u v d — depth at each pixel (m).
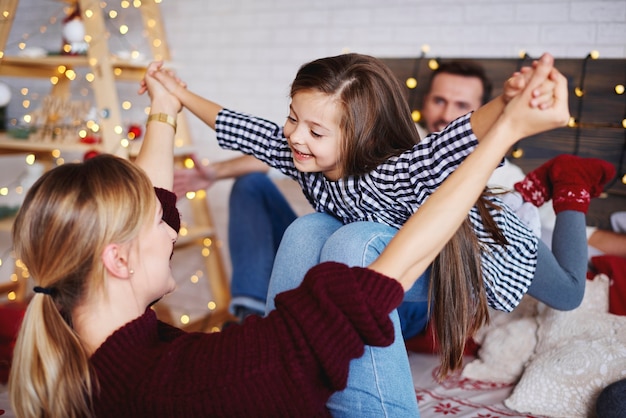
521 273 1.50
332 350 0.92
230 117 1.60
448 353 1.36
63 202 0.94
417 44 2.76
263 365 0.93
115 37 3.36
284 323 0.96
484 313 1.39
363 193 1.36
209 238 3.19
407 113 1.35
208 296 3.35
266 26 3.09
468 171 0.95
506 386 1.89
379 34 2.83
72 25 2.87
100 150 2.67
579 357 1.67
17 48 3.57
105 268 0.97
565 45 2.48
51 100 2.93
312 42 2.99
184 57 3.29
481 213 1.40
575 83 2.38
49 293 0.97
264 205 2.68
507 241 1.42
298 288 0.98
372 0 2.84
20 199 3.39
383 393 1.19
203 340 0.99
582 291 1.66
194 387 0.93
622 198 2.29
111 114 2.66
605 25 2.41
